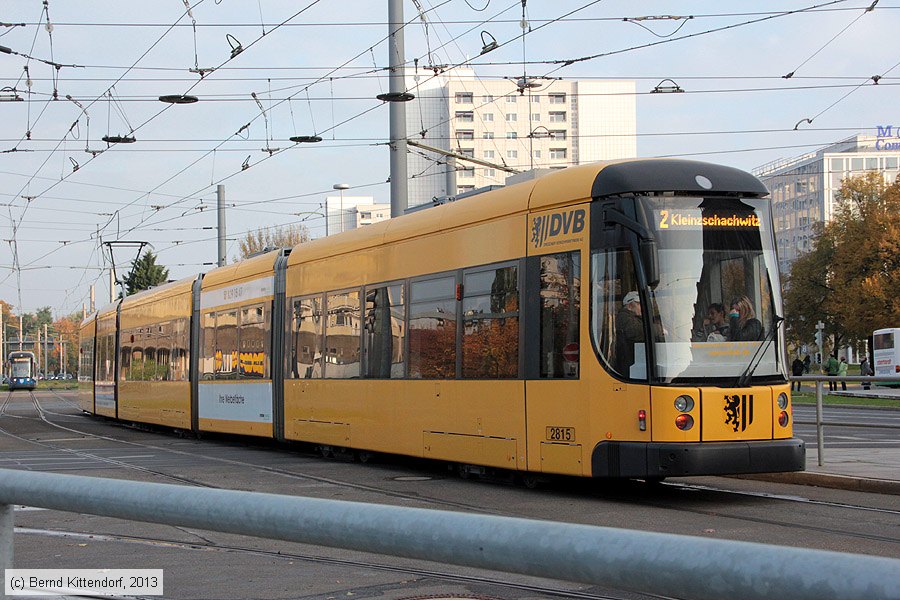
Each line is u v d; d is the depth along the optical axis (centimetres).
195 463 1770
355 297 1692
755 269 1183
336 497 1235
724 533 934
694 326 1139
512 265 1301
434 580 731
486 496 1237
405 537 174
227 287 2308
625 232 1147
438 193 11012
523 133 11250
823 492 1259
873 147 14175
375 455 1789
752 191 1195
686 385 1125
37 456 1967
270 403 2019
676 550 144
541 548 157
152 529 983
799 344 7656
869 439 2070
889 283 6281
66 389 9012
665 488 1314
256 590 697
